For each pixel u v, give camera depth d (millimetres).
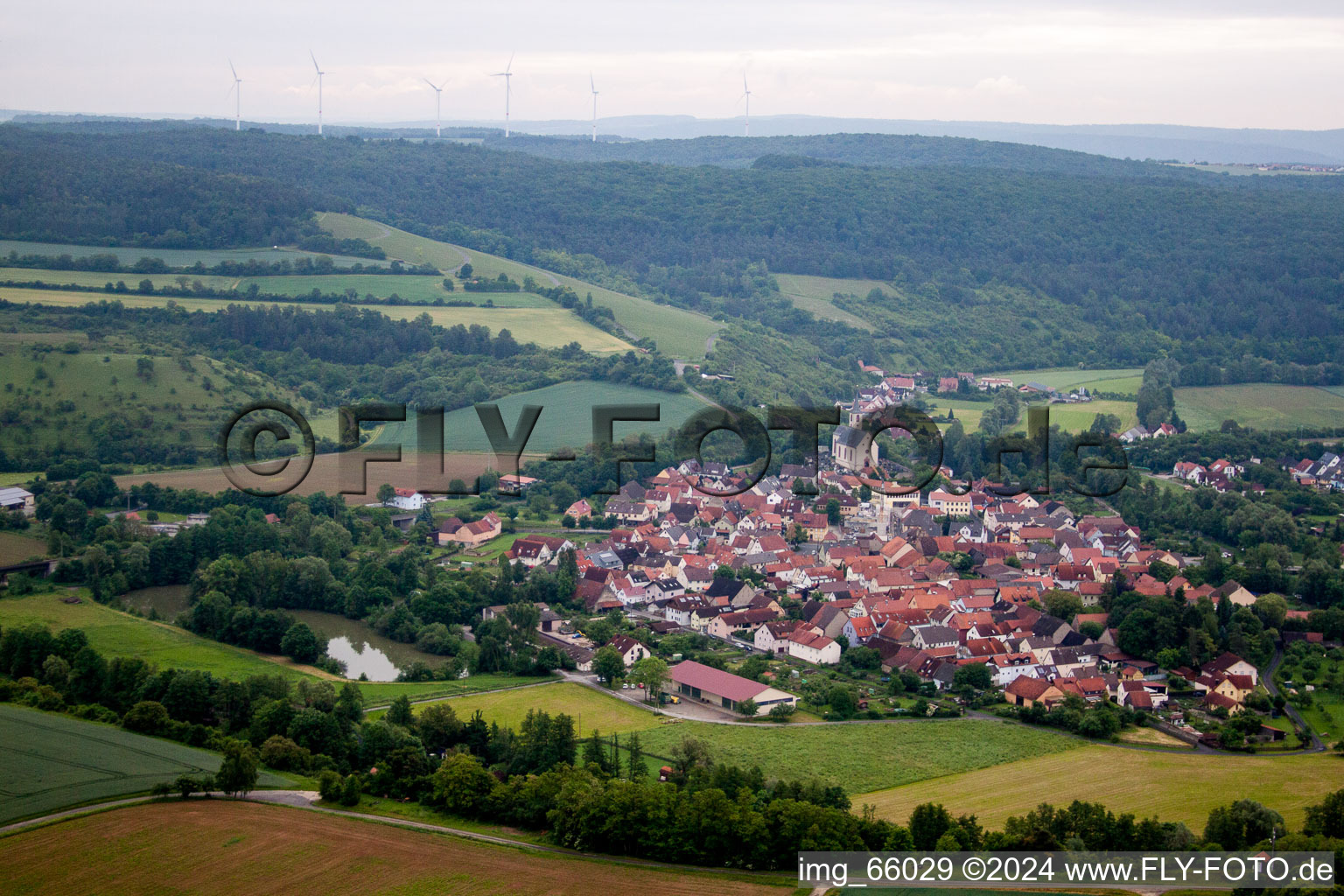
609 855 161250
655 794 164125
